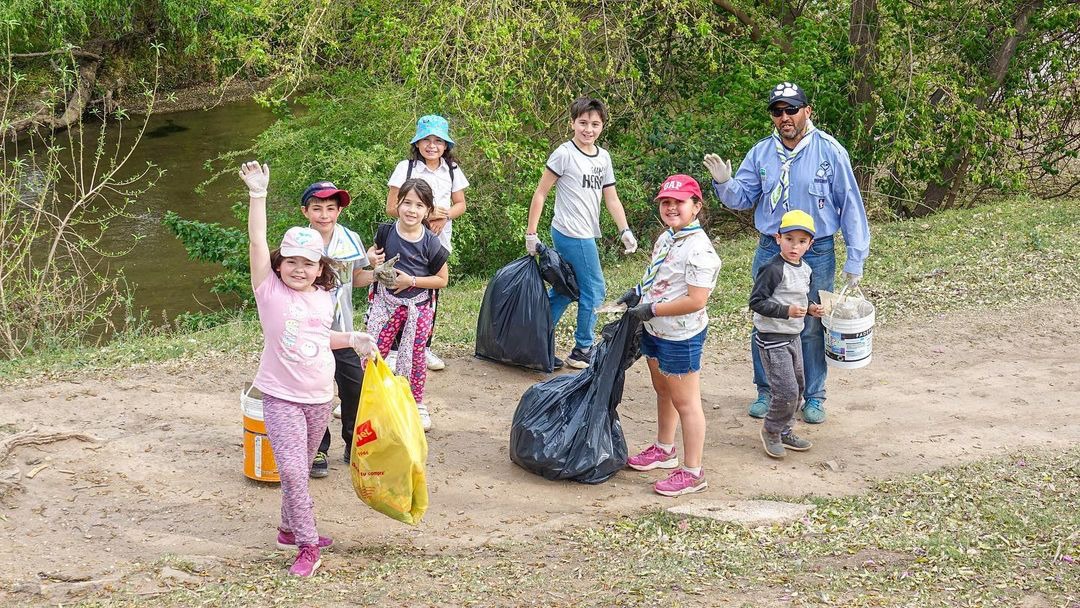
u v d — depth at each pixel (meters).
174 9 21.45
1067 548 4.44
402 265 5.89
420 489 4.48
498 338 7.35
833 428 6.39
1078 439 6.08
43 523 4.88
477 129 11.47
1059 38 14.30
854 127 13.90
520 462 5.66
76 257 15.65
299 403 4.46
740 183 6.24
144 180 20.05
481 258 13.43
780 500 5.34
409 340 5.99
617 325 5.55
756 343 6.12
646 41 14.20
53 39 21.03
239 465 5.63
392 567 4.48
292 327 4.41
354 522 5.06
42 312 10.09
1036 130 14.91
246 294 13.78
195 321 12.36
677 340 5.23
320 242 4.39
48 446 5.70
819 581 4.21
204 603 4.05
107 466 5.53
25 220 10.75
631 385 7.30
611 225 13.66
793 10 15.49
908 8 13.66
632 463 5.79
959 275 9.43
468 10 11.26
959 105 13.33
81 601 4.09
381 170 12.23
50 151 11.26
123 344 8.12
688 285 5.09
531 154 12.30
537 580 4.32
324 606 4.03
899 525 4.87
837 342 5.69
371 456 4.42
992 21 13.78
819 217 6.04
